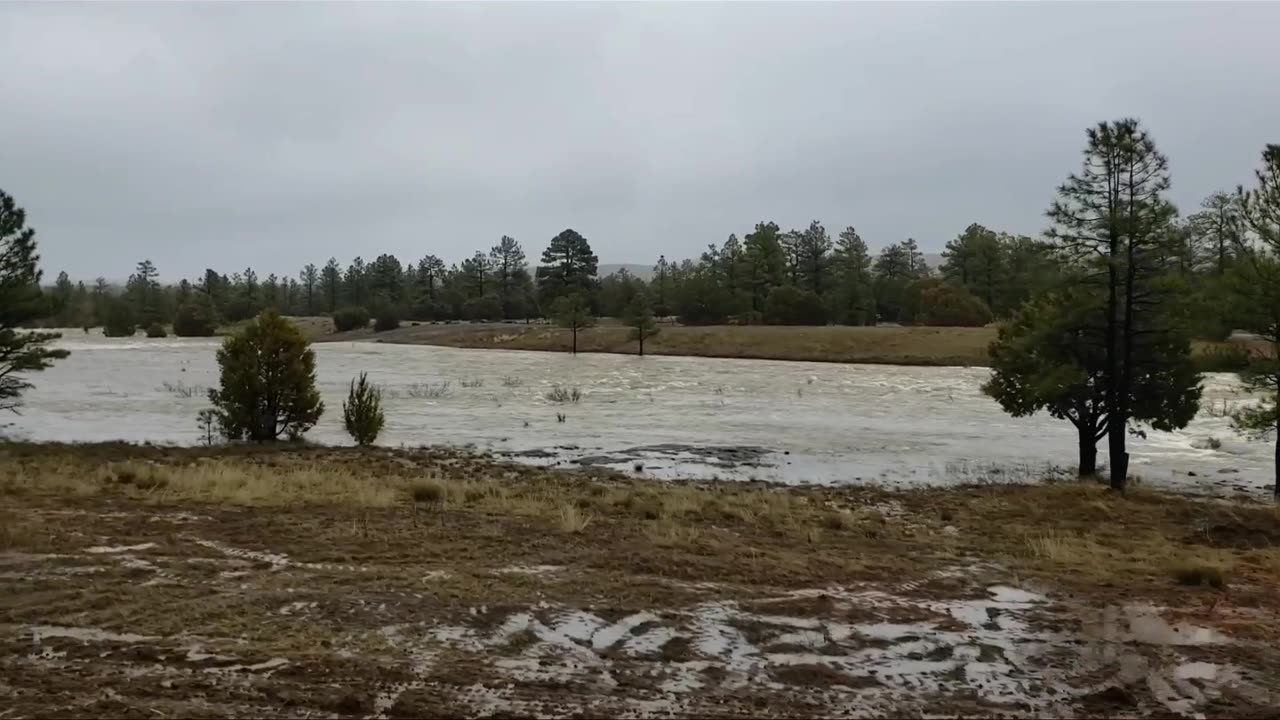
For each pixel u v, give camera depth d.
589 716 5.82
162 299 134.00
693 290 97.69
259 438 25.16
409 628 7.54
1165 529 14.63
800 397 42.25
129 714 5.50
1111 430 20.59
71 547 10.09
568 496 16.19
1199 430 30.77
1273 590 9.87
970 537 13.41
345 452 23.19
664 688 6.41
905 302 97.50
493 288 131.75
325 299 153.62
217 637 7.08
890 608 8.80
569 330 87.25
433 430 29.38
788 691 6.45
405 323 115.62
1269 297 18.59
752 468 22.52
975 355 63.84
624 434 28.86
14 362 24.52
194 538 10.84
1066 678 6.90
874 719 5.98
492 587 8.95
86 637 6.99
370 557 10.13
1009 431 30.44
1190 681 6.88
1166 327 20.62
